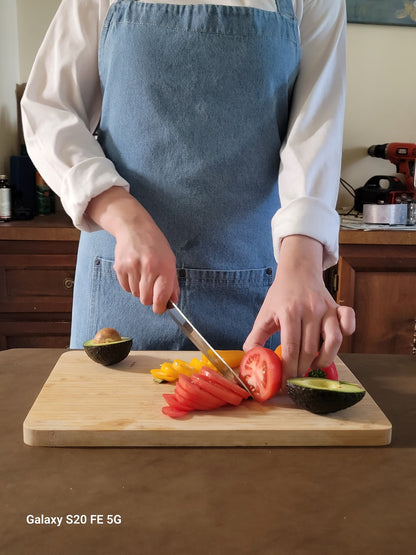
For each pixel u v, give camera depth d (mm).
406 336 2117
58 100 1005
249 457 667
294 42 1007
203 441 695
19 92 2412
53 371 882
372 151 2459
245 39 973
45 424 696
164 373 844
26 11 2395
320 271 834
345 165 2562
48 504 561
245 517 543
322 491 592
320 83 1002
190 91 987
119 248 827
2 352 1001
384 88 2512
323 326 758
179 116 995
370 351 2117
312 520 541
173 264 819
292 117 1020
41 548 495
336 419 730
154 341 1053
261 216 1051
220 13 964
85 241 1096
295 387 733
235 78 984
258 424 710
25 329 2092
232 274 1051
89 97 1074
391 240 2045
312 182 920
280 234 864
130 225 833
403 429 746
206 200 1019
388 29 2463
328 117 991
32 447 684
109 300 1061
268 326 807
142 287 806
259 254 1063
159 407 760
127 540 506
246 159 1015
